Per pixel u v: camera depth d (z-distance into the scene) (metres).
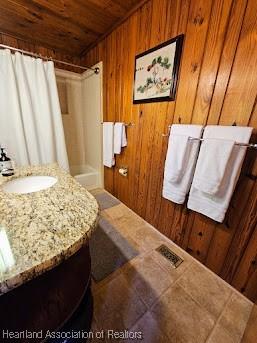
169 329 0.93
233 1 0.90
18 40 1.97
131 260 1.37
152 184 1.69
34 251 0.47
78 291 0.63
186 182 1.25
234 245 1.12
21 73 1.77
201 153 1.08
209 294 1.13
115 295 1.09
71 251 0.49
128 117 1.82
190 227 1.39
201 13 1.04
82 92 2.71
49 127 2.07
